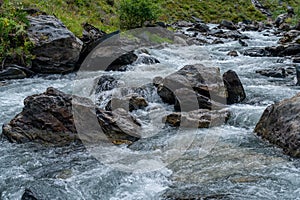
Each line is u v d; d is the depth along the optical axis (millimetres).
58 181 5254
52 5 16406
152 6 18547
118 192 5062
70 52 11688
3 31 11008
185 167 5730
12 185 5215
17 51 11086
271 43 19250
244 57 15312
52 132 6723
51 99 7008
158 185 5227
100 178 5363
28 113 6941
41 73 11523
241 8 34281
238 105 8719
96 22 17875
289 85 10734
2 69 10812
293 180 5242
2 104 8523
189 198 4809
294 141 6121
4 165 5789
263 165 5738
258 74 12125
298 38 17047
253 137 6992
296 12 27219
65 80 10945
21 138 6645
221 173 5508
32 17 12484
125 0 18312
